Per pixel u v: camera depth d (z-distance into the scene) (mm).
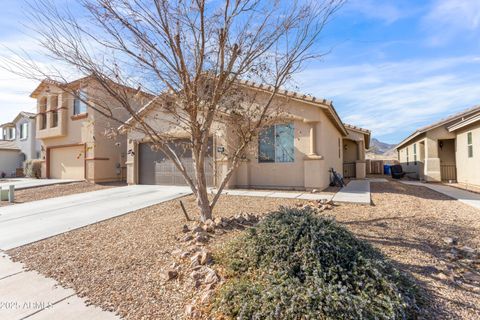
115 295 3154
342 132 15734
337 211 6812
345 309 2393
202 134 5371
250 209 7145
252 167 11500
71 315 2811
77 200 9688
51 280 3551
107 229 5688
